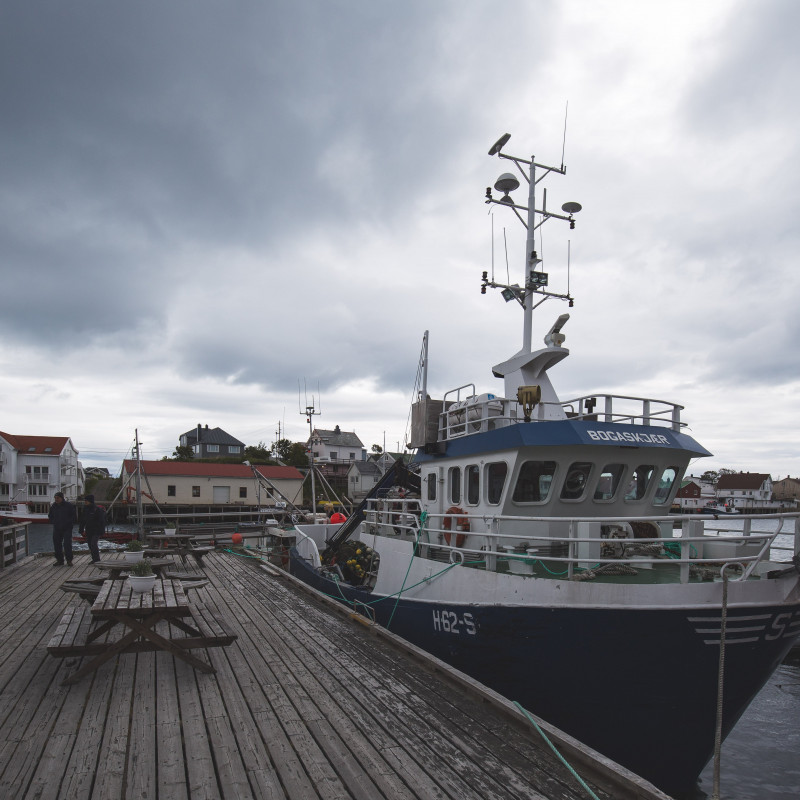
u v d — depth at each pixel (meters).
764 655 5.17
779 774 7.07
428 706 4.91
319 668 5.87
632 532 7.16
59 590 9.65
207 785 3.57
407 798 3.50
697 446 7.46
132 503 40.84
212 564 13.70
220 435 72.88
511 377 9.18
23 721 4.46
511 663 5.87
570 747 4.04
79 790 3.49
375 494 11.65
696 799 6.38
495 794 3.58
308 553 12.09
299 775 3.71
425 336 9.61
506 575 6.16
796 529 5.18
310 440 21.52
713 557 7.32
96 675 5.53
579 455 7.01
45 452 52.97
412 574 7.83
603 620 5.20
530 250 9.35
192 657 5.48
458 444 8.23
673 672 5.18
